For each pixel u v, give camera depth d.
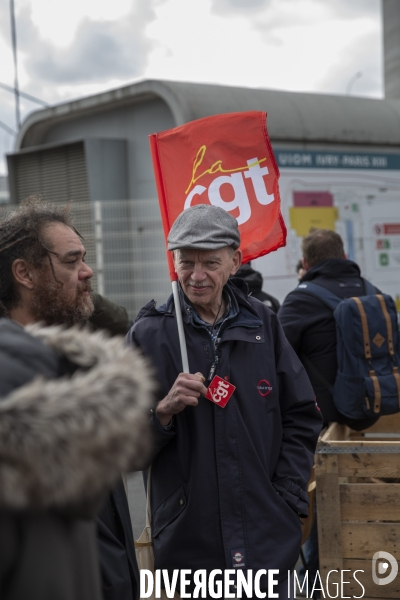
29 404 1.17
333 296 3.88
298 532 2.54
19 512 1.20
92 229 8.11
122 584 2.11
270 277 7.86
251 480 2.46
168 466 2.54
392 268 8.88
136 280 8.00
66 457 1.17
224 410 2.48
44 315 2.02
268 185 3.12
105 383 1.25
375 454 3.28
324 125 8.24
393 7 11.45
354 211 8.57
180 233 2.53
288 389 2.62
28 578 1.22
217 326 2.60
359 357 3.71
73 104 8.57
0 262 2.01
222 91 7.67
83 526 1.37
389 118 8.93
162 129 7.93
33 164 9.20
